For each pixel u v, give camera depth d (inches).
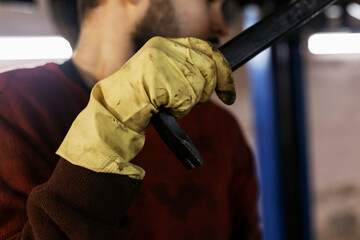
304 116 103.9
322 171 201.8
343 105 200.7
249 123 142.6
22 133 25.2
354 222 200.8
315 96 194.4
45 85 27.5
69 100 27.7
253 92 105.7
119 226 21.2
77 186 19.5
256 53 22.0
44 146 25.6
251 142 142.8
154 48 19.9
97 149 19.3
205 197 33.4
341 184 203.6
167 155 31.3
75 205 19.5
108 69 29.4
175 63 19.8
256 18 73.0
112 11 28.8
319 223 198.2
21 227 23.5
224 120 38.3
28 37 109.3
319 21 102.7
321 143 200.2
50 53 111.2
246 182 41.6
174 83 19.6
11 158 24.2
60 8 31.5
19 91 26.4
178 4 29.4
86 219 19.3
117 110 19.9
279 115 103.3
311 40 148.3
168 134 19.7
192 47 21.0
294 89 102.9
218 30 32.9
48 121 26.4
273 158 105.1
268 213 106.3
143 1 28.8
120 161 19.6
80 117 20.0
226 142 37.4
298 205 106.1
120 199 20.1
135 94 19.7
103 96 20.3
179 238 31.3
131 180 20.3
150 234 30.0
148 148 30.8
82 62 29.3
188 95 19.8
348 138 203.8
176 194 31.4
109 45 29.2
